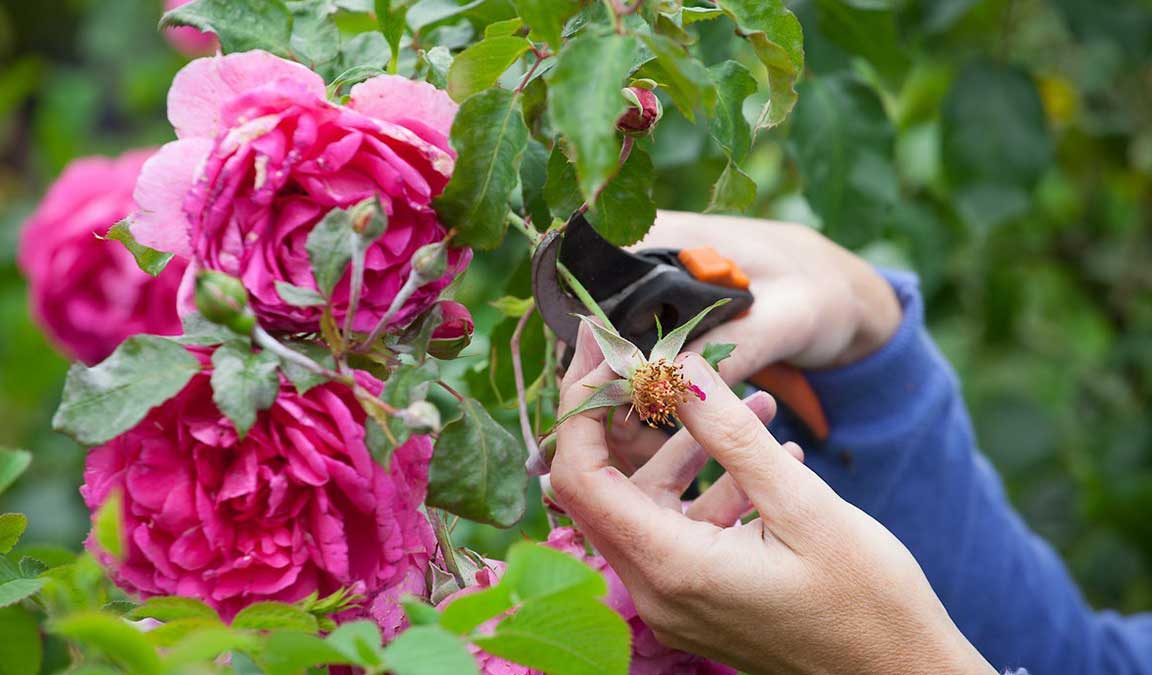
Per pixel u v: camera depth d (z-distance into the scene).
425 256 0.69
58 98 2.18
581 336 0.76
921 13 1.28
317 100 0.69
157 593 0.71
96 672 0.64
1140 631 1.15
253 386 0.68
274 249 0.69
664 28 0.73
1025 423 1.70
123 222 0.76
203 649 0.60
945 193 1.47
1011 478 1.70
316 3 0.82
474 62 0.73
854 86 1.08
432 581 0.78
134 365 0.69
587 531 0.76
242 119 0.69
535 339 0.90
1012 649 1.05
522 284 0.90
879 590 0.74
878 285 0.99
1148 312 1.83
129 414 0.68
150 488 0.69
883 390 0.98
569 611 0.64
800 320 0.88
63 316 1.33
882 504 0.99
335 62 0.81
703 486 0.96
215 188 0.67
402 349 0.73
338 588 0.71
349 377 0.69
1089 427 1.82
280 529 0.70
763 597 0.73
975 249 1.70
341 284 0.70
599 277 0.80
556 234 0.76
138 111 2.36
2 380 1.90
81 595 0.70
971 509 1.03
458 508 0.74
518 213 0.88
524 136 0.72
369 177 0.70
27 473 1.87
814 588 0.74
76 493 1.82
